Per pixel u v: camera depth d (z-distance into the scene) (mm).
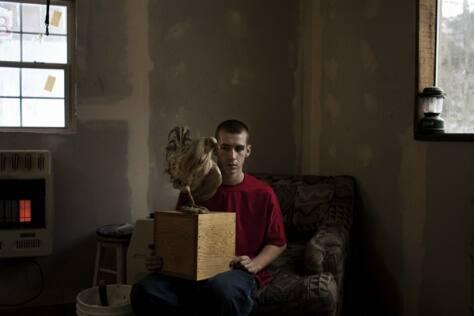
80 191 3271
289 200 3031
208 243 1912
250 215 2248
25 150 3035
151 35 3395
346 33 3137
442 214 2320
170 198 3453
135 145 3375
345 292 2920
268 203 2252
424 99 2451
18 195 2908
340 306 2316
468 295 2158
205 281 1952
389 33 2727
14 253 2891
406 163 2582
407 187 2574
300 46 3707
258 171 3645
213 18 3529
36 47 3283
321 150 3439
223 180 2279
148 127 3398
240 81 3596
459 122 2438
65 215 3248
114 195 3338
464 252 2186
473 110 2355
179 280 1998
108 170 3322
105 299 2441
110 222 3334
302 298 2059
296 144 3713
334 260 2252
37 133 3182
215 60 3537
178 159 1983
